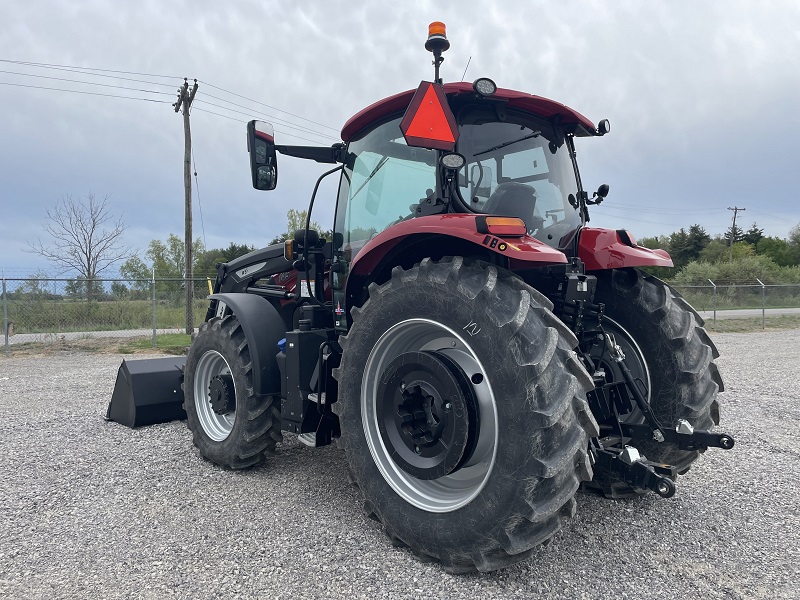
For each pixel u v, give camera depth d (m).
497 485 2.33
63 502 3.35
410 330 2.85
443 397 2.59
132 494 3.48
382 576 2.47
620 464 2.59
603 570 2.53
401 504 2.71
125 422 5.22
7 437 4.83
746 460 4.18
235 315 4.01
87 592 2.33
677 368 3.20
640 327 3.33
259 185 3.83
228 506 3.29
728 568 2.55
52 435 4.89
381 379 2.87
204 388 4.30
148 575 2.47
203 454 4.14
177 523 3.04
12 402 6.50
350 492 3.52
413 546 2.63
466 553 2.44
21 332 14.30
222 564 2.57
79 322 14.86
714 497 3.42
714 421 3.33
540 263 2.62
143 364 5.41
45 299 14.48
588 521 3.07
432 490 2.72
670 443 3.11
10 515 3.16
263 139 3.82
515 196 3.12
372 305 2.91
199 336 4.23
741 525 3.02
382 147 3.42
